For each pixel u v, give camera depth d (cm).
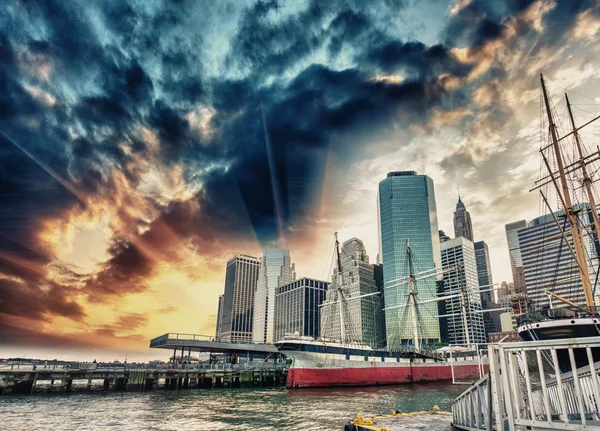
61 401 5597
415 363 9219
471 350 11094
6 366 7712
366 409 4381
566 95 6900
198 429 3281
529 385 1288
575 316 4331
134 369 7856
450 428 1812
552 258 14412
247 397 6031
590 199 6206
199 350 11319
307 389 7150
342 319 10681
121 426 3481
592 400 1429
